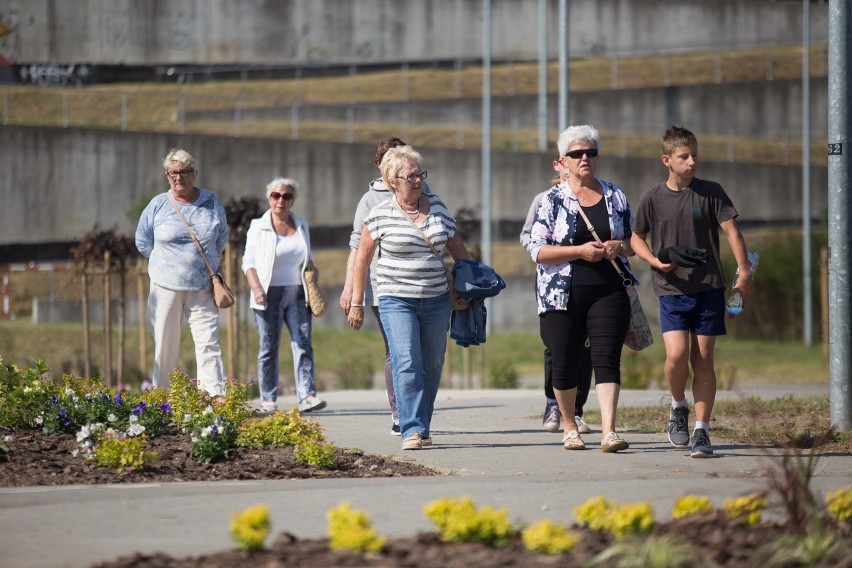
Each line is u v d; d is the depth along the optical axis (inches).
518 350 5000.0
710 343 1337.4
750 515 808.9
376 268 1482.5
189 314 1745.8
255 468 1206.3
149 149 6240.2
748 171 7194.9
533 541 733.3
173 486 1076.5
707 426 1326.3
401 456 1325.0
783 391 2583.7
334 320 5743.1
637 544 709.9
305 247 1894.7
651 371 3459.6
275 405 1908.2
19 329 4389.8
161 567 717.9
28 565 743.7
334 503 956.0
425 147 6520.7
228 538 817.5
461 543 754.2
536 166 6560.0
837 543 735.7
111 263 3006.9
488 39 5487.2
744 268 1337.4
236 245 2795.3
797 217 7268.7
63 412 1375.5
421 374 1387.8
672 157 1344.7
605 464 1262.3
